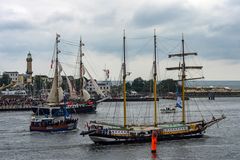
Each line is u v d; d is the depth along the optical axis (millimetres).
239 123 156625
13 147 100000
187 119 188875
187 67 120500
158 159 84438
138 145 100062
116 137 101938
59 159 85438
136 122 172125
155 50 115000
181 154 89125
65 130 128875
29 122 165250
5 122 166375
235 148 96000
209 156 87125
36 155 89812
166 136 106938
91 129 102688
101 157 86625
